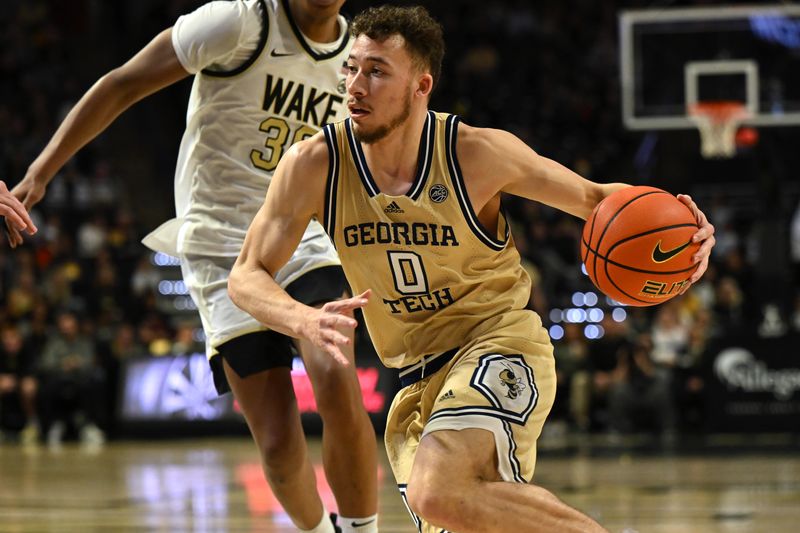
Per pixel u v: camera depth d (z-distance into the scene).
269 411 5.80
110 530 8.35
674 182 25.97
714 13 19.34
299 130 6.07
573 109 27.25
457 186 4.75
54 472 13.18
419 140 4.75
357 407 5.68
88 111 5.82
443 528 4.62
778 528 8.26
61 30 29.45
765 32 19.22
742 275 20.67
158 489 11.27
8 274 21.05
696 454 14.94
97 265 22.09
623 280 4.88
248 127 6.03
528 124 26.91
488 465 4.67
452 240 4.80
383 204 4.74
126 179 27.53
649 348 17.59
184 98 29.73
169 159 28.72
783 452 15.01
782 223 20.06
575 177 5.00
